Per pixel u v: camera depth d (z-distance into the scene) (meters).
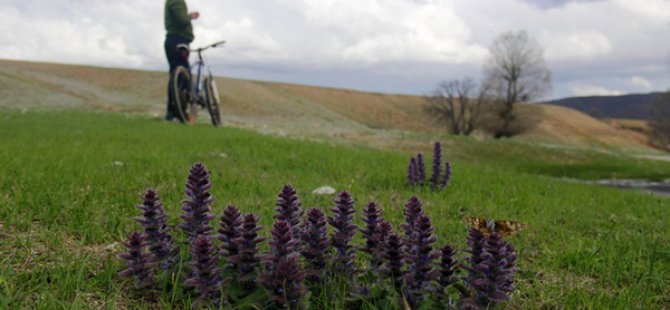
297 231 2.75
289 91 97.12
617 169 20.73
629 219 6.11
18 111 22.67
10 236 3.58
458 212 5.58
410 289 2.51
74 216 4.13
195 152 9.37
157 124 16.80
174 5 15.96
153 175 6.27
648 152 95.25
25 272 2.83
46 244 3.50
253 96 64.12
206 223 2.90
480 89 76.12
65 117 19.36
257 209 4.85
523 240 4.56
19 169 6.04
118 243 3.62
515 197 6.91
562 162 26.62
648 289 3.31
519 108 74.75
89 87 52.44
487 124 76.38
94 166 6.64
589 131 111.31
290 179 7.08
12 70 58.09
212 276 2.42
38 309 2.42
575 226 5.50
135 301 2.68
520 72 72.75
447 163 7.11
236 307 2.40
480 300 2.40
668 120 90.62
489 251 2.37
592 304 3.02
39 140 10.27
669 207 7.74
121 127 15.10
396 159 10.98
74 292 2.71
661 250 4.34
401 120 100.38
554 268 3.85
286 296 2.30
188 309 2.55
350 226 2.75
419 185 7.16
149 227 2.76
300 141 14.41
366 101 108.38
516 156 26.56
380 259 2.76
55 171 6.08
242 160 8.77
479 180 8.50
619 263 3.82
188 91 17.09
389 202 5.92
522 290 3.26
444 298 2.51
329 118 57.81
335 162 9.21
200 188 2.85
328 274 2.76
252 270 2.46
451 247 2.51
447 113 80.38
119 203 4.75
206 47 16.84
